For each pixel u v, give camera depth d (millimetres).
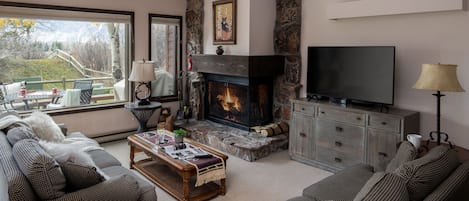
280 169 4129
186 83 6172
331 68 4176
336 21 4336
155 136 4078
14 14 4445
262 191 3502
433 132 3287
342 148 3918
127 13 5379
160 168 3994
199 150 3561
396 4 3615
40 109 4875
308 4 4633
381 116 3543
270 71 4891
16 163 2053
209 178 3234
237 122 5312
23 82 4727
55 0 4707
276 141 4734
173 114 6141
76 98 5195
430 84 2990
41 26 4770
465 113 3418
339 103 4102
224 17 5219
